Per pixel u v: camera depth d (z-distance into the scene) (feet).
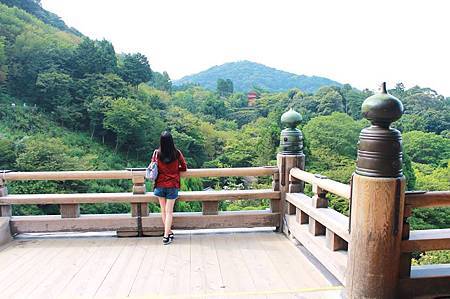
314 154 71.77
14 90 109.60
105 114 104.94
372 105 6.30
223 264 10.23
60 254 11.00
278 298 7.91
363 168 6.58
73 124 107.76
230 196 12.98
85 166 77.30
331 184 9.16
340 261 8.34
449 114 106.63
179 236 12.80
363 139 6.59
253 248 11.58
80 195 12.59
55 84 108.27
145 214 12.77
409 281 6.91
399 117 6.34
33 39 119.75
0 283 8.96
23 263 10.28
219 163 98.27
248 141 102.42
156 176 11.89
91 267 9.98
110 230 12.66
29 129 94.38
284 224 13.03
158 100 141.08
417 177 64.28
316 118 82.94
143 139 110.73
